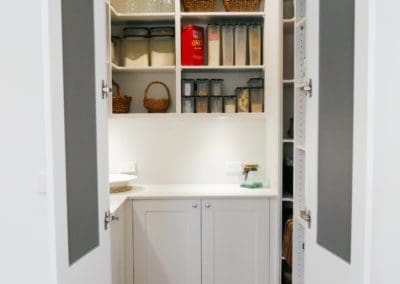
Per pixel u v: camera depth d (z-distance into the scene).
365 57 1.09
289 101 2.78
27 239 1.59
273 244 2.79
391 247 1.07
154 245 2.81
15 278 1.60
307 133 1.64
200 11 2.94
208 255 2.82
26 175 1.57
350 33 1.27
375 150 1.09
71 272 1.40
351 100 1.27
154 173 3.24
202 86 3.04
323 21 1.48
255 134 3.23
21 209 1.58
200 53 2.98
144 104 3.02
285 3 2.65
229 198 2.79
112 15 2.86
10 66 1.56
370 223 1.10
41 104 1.55
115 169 3.21
